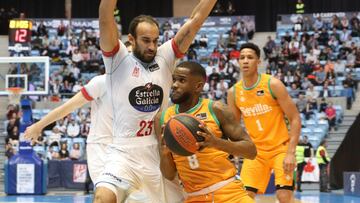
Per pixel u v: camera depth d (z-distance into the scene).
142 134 7.26
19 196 23.19
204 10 7.30
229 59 39.94
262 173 9.68
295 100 33.09
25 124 23.62
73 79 36.91
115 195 7.00
